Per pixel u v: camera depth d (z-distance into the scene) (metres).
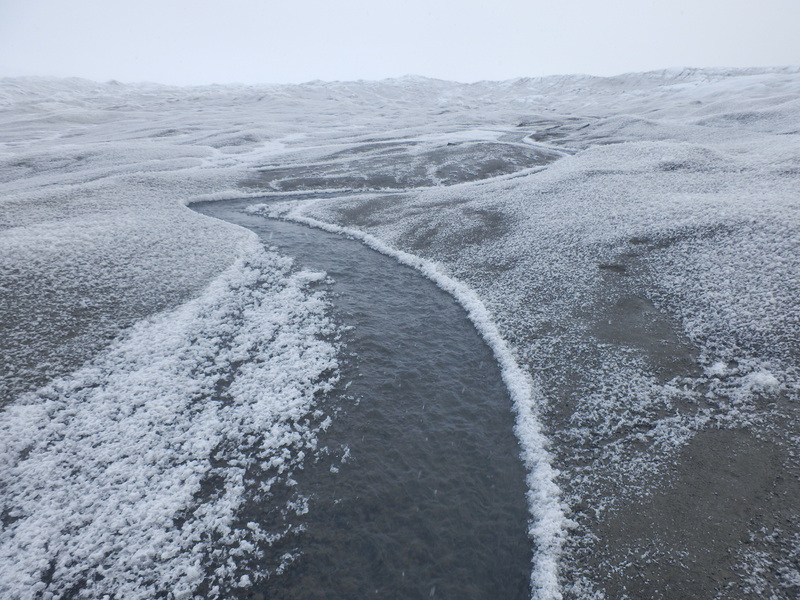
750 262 16.73
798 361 12.37
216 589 8.44
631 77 199.88
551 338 15.88
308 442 11.96
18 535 9.42
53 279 18.42
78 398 13.25
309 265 23.50
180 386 14.02
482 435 12.23
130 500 10.24
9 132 84.12
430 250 24.72
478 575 8.64
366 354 15.88
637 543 8.88
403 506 10.10
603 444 11.38
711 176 28.31
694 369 13.21
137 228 25.45
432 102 187.50
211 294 19.77
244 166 48.81
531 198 30.02
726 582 7.94
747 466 10.06
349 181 42.97
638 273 18.50
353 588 8.40
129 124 96.00
